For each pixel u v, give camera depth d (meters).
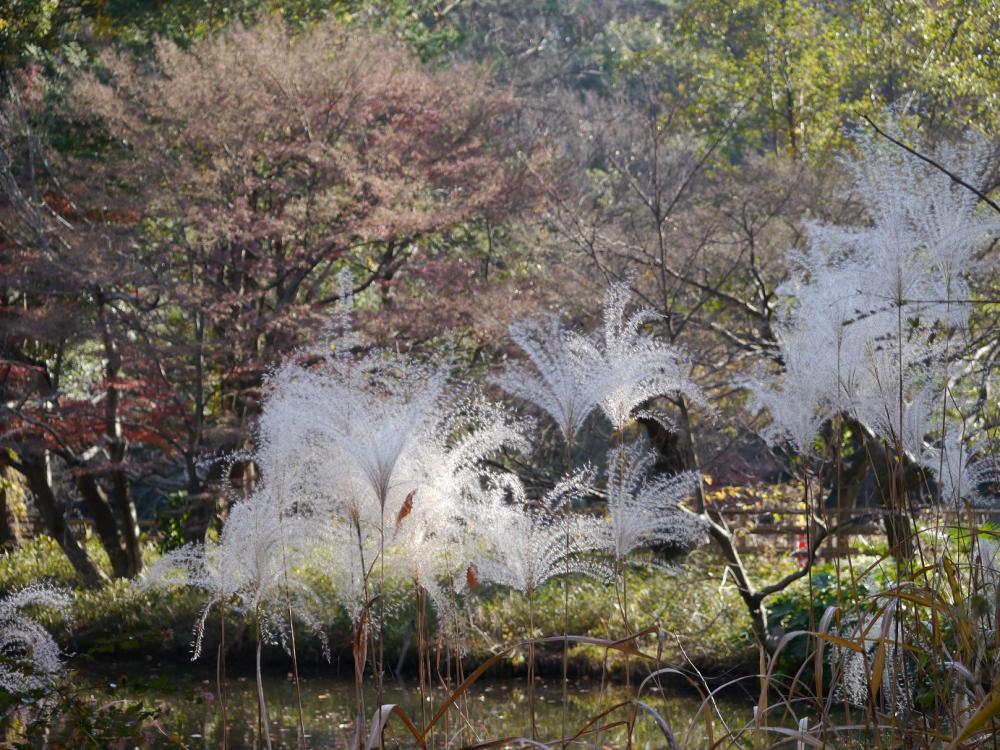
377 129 14.08
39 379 13.65
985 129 11.91
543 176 14.02
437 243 15.66
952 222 2.63
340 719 8.35
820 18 17.00
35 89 13.78
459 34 19.67
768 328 10.49
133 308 13.43
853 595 2.74
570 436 2.88
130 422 12.90
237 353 12.07
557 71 25.78
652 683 8.55
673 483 2.92
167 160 12.88
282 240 12.90
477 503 2.86
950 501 2.88
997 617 2.37
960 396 3.25
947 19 14.28
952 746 1.88
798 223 11.04
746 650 8.60
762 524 13.14
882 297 2.72
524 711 8.10
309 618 3.09
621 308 2.95
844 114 15.46
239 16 16.41
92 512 14.00
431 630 6.68
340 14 17.33
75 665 10.27
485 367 11.40
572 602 10.18
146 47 15.66
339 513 2.72
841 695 2.86
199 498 12.25
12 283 12.11
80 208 13.56
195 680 9.97
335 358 2.73
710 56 18.36
